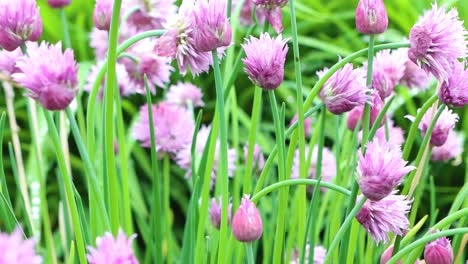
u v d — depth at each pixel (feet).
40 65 1.74
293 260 2.46
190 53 2.01
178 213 4.04
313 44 4.16
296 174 2.56
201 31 1.87
